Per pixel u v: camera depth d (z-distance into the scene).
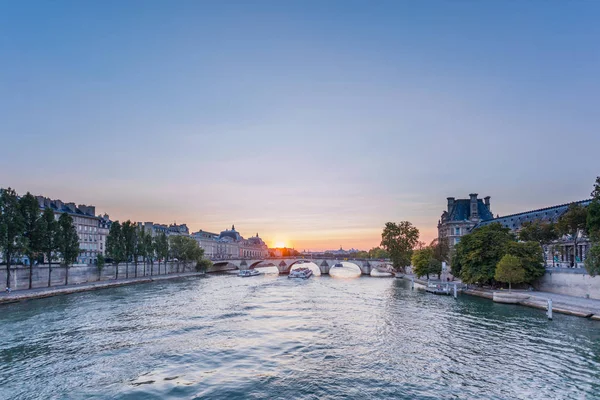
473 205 140.25
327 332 43.16
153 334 42.75
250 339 40.34
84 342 39.19
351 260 168.50
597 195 58.19
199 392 26.53
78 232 124.81
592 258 51.50
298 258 176.62
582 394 24.88
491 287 78.94
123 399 25.55
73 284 92.62
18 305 63.22
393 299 71.25
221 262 183.00
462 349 35.28
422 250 113.88
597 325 43.41
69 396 26.05
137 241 129.00
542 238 81.25
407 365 31.30
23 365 32.06
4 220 73.31
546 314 51.28
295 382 28.11
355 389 26.66
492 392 25.62
